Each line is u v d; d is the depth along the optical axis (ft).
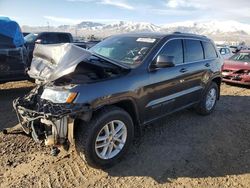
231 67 33.81
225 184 12.61
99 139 12.64
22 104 13.39
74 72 12.73
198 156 15.02
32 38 44.78
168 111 16.71
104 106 12.89
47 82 12.56
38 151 14.75
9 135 16.40
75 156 14.33
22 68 25.96
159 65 14.48
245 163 14.56
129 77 13.62
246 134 18.47
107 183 12.30
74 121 11.97
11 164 13.46
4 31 24.81
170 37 16.78
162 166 13.82
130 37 17.21
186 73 17.54
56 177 12.57
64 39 47.39
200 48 19.84
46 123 11.96
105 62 14.23
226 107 24.58
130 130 13.83
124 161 14.06
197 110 21.06
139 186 12.18
